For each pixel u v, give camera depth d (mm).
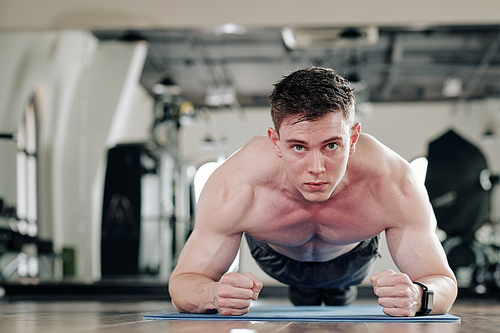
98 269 4750
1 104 4992
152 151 4910
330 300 2199
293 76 1119
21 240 4613
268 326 1079
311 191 1128
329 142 1092
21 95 5004
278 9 4438
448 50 5113
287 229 1443
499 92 5070
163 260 4723
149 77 5129
